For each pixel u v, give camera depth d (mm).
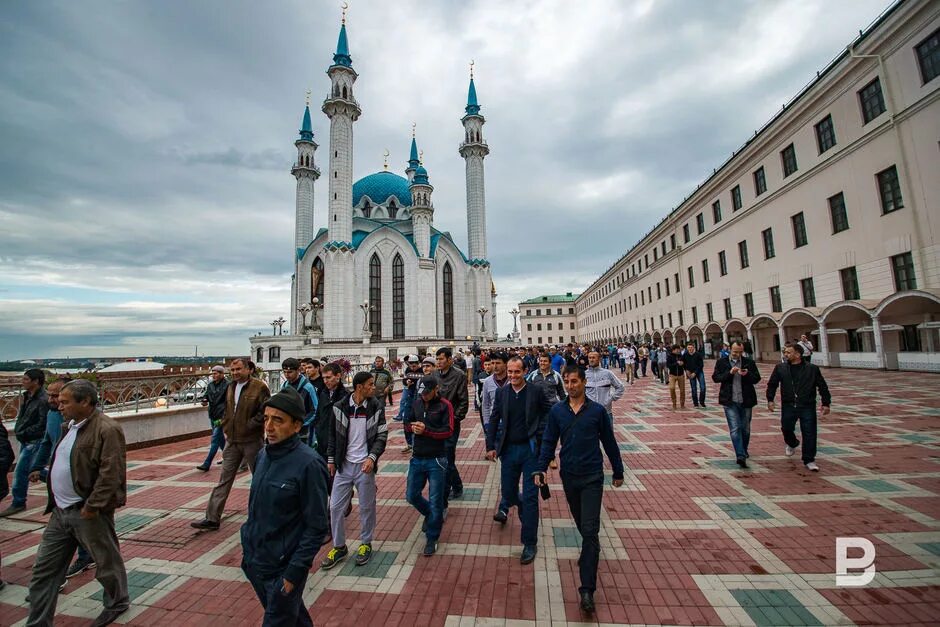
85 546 3488
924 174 17750
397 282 47906
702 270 36531
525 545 4238
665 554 4270
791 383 6918
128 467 8523
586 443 3859
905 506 5137
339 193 43000
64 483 3473
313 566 4320
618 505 5555
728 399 7145
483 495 6234
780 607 3396
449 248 53438
